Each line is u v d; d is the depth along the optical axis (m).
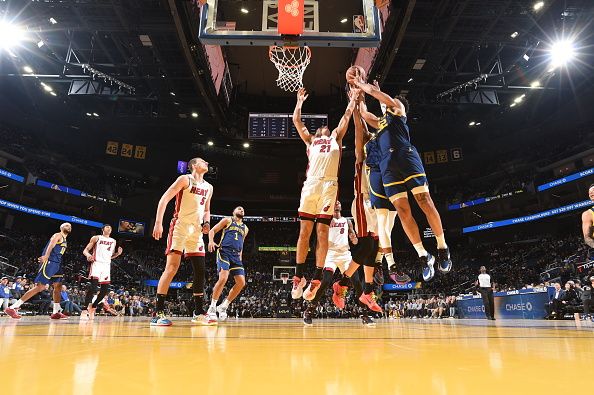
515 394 0.76
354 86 4.46
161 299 4.64
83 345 1.78
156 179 32.94
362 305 5.90
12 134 27.58
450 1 16.41
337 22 7.07
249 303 23.84
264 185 34.62
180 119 27.95
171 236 4.84
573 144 26.53
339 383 0.87
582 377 0.96
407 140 3.64
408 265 30.59
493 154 31.16
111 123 28.83
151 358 1.30
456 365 1.17
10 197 26.53
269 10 7.18
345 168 33.19
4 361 1.18
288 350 1.65
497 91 24.84
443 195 32.91
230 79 24.59
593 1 16.78
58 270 8.09
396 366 1.15
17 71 23.75
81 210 30.47
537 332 3.41
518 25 17.95
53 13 17.67
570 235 26.45
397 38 16.61
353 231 6.18
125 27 17.89
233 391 0.78
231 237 6.79
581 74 23.02
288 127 26.03
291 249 33.56
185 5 14.98
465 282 26.59
